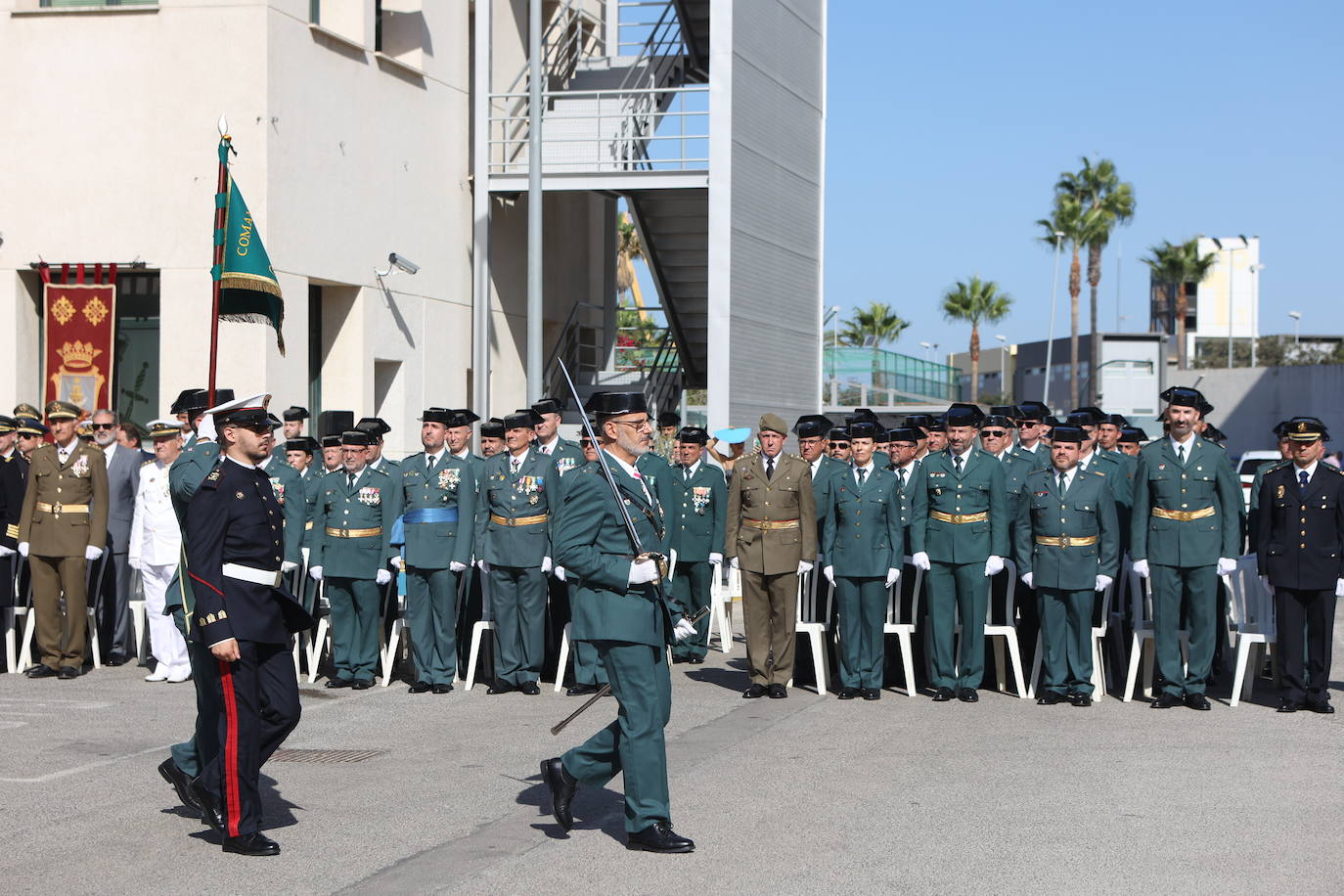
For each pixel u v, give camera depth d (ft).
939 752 28.71
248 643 21.59
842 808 24.03
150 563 37.45
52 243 56.18
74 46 56.03
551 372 79.25
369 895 19.36
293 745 29.58
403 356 64.90
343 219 60.23
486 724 32.14
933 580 35.50
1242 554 37.19
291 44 56.65
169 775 22.93
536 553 36.06
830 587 38.83
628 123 74.95
